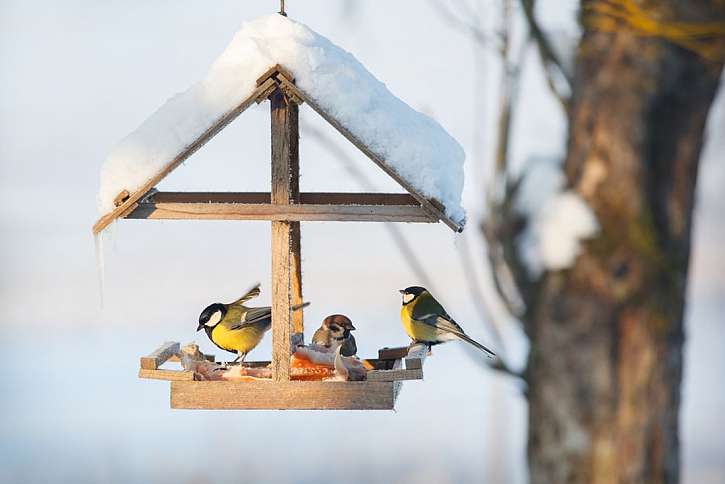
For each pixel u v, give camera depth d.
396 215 11.18
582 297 6.44
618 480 6.44
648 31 6.27
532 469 6.65
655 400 6.46
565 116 6.62
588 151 6.48
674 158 6.47
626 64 6.45
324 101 11.18
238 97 11.26
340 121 11.14
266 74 11.16
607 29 6.47
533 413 6.64
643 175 6.40
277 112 11.30
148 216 11.43
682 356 6.55
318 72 11.24
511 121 6.07
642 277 6.38
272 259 11.45
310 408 11.41
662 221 6.44
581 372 6.46
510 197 6.18
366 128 11.12
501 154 6.11
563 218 6.43
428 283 7.76
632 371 6.42
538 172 6.55
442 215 10.98
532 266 6.49
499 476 14.53
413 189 11.02
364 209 11.22
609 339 6.43
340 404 11.41
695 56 6.41
